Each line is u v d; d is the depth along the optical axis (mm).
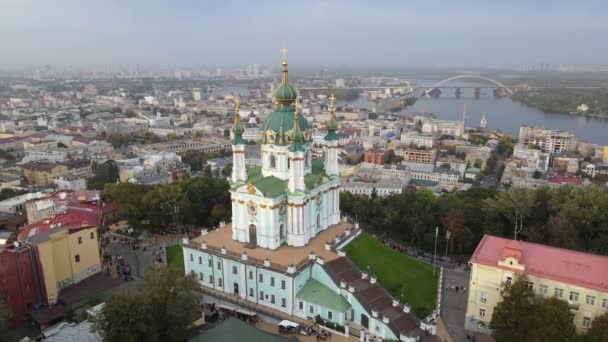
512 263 103125
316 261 116062
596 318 88812
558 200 155500
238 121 127000
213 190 180000
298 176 122000
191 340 90375
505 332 94250
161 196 169000
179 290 97250
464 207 162625
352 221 147625
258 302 118812
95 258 132375
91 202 168250
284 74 126375
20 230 145500
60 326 101562
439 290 127500
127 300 91562
